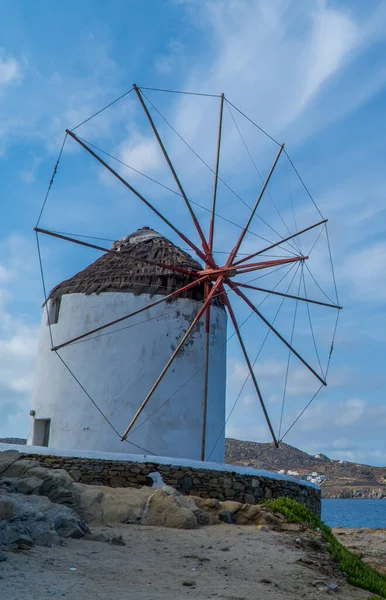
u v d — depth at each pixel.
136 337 17.88
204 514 11.52
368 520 60.31
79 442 17.30
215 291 17.03
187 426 17.70
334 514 76.50
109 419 17.31
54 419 17.75
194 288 18.78
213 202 18.12
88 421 17.39
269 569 8.97
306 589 8.39
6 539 8.22
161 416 17.47
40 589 6.69
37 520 8.89
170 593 7.16
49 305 19.16
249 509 12.12
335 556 10.49
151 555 8.85
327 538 11.74
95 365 17.72
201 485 14.31
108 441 17.19
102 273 18.80
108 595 6.77
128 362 17.69
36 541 8.62
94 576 7.48
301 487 16.50
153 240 20.19
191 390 18.02
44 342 18.97
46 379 18.42
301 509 12.90
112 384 17.55
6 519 8.65
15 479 10.49
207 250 17.77
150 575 7.86
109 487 12.62
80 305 18.33
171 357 16.45
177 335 18.17
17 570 7.28
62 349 18.19
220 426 18.94
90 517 10.65
